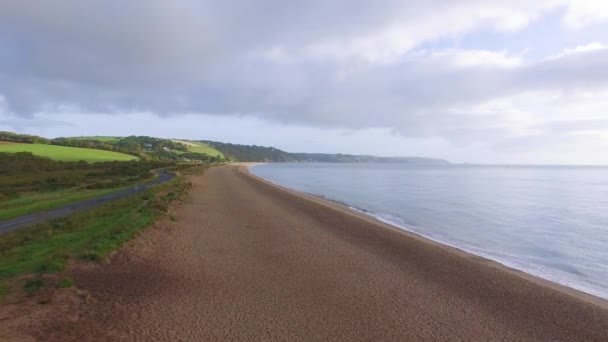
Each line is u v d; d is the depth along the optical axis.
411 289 10.53
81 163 64.19
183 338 6.86
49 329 6.33
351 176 88.44
